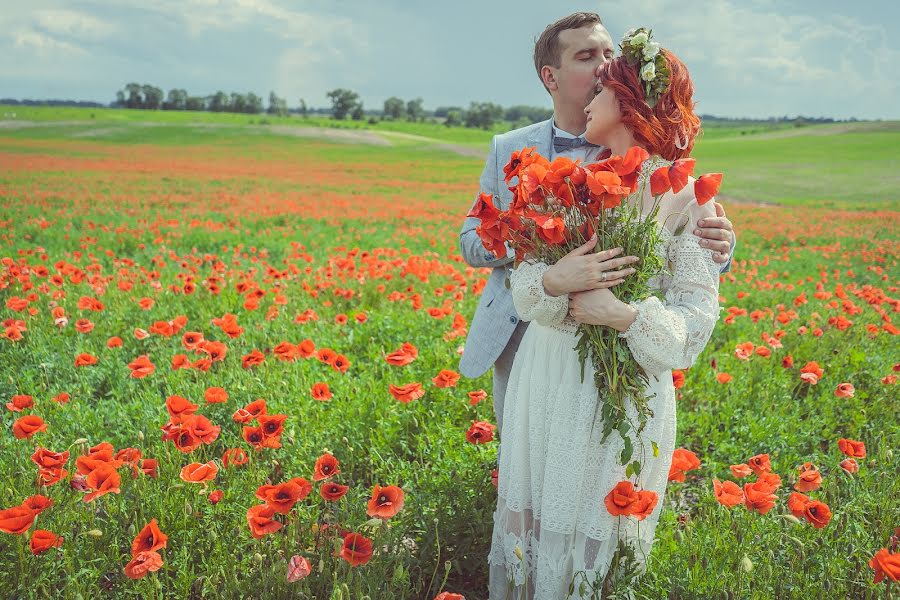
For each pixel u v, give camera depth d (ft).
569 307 6.97
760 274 35.68
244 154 192.95
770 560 7.77
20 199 66.85
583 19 9.34
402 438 12.89
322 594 7.83
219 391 10.41
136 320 20.59
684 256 7.01
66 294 22.27
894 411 14.60
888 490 10.21
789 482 11.89
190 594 8.73
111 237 40.93
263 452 11.35
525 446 7.90
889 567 6.58
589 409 7.27
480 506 10.19
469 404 14.02
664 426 7.61
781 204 89.97
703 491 11.07
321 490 7.76
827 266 38.99
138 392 14.83
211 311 21.75
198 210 63.67
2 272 22.49
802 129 271.69
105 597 8.17
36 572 7.98
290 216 60.64
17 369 16.30
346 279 25.64
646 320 6.56
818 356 18.13
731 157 165.89
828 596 7.75
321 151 214.28
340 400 14.19
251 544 8.93
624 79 6.94
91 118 306.55
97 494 7.78
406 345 11.85
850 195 98.43
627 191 6.07
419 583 8.94
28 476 9.95
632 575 7.42
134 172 118.93
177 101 458.50
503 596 8.39
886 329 17.84
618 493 6.95
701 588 7.82
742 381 15.80
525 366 7.89
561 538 7.48
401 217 63.77
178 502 9.23
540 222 6.42
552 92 9.77
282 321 19.93
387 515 7.50
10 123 254.88
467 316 21.93
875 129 236.43
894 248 47.39
